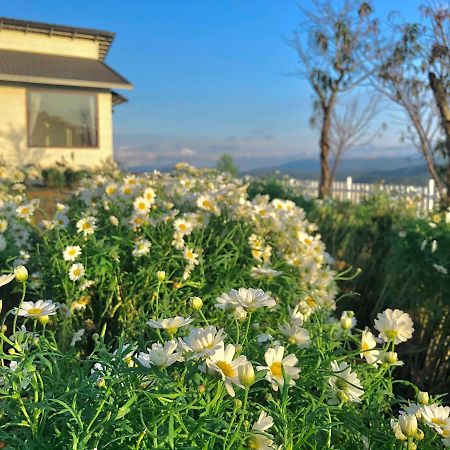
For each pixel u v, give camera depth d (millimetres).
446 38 11055
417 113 13477
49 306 1955
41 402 1430
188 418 1407
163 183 5039
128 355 1747
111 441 1304
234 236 3896
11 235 4426
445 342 4457
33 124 18750
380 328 1913
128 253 3645
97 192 4395
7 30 18594
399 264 5027
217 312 3170
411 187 12422
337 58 16531
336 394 1734
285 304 3295
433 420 1649
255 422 1523
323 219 8531
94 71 18719
